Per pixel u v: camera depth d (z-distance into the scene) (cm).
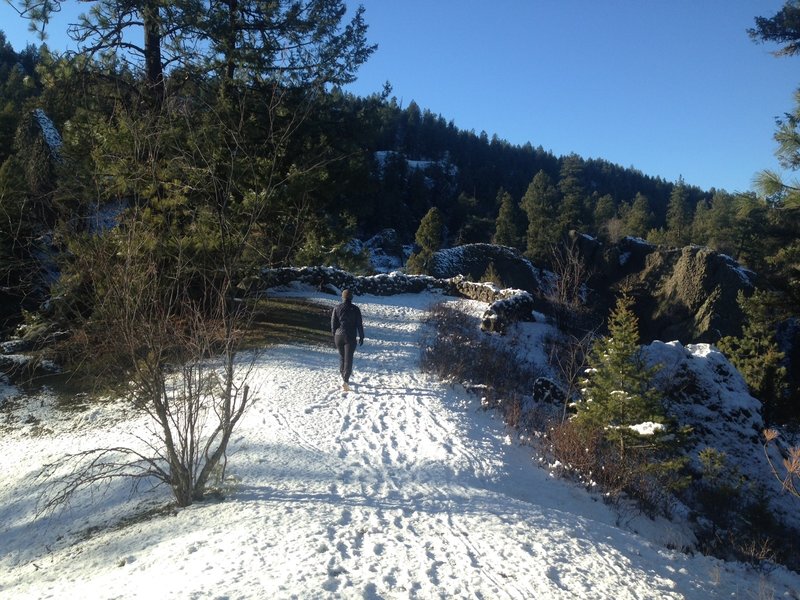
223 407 831
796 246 1961
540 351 2066
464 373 1514
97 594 539
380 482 849
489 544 629
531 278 4122
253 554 568
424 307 2402
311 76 2345
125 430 1228
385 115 2789
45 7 1989
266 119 2159
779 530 1135
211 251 1168
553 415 1383
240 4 2214
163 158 1223
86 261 865
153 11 2059
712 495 1145
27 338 1582
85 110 2016
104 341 845
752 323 2300
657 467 1066
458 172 12700
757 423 1524
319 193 2522
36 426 1380
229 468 902
